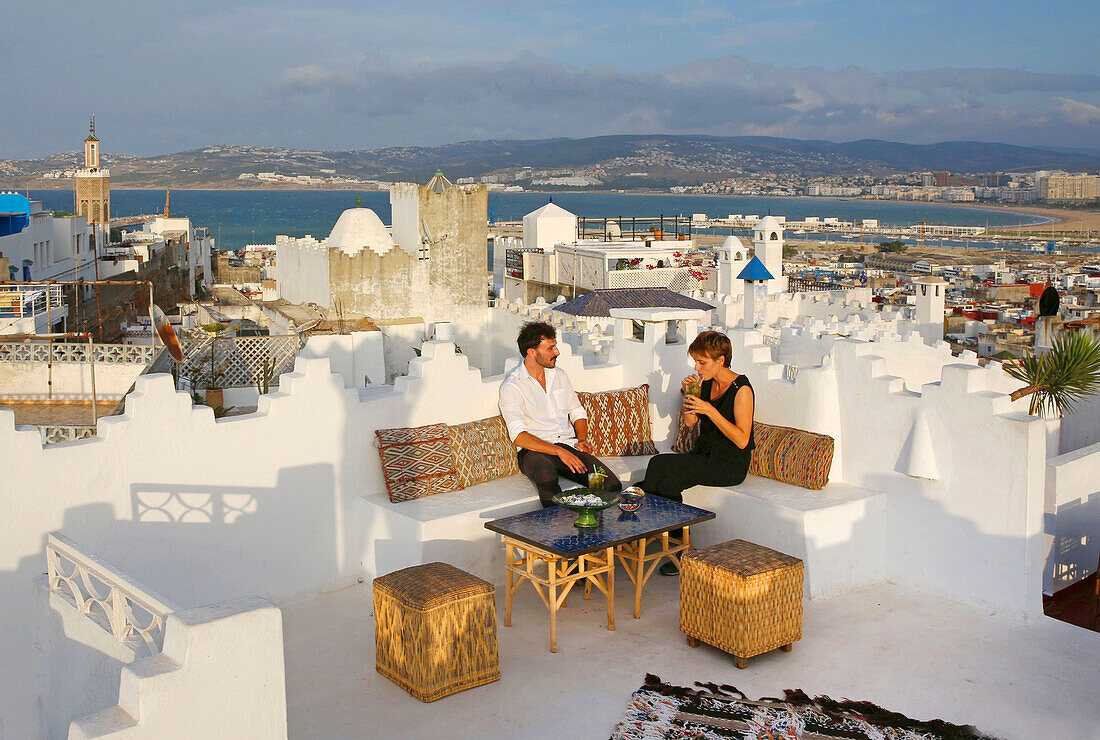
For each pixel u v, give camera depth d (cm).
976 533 734
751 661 649
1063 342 1119
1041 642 676
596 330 2052
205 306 4322
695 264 4722
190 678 382
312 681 622
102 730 362
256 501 745
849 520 769
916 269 14712
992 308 9019
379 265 3366
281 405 751
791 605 651
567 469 817
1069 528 842
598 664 646
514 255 5288
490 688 611
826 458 798
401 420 827
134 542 684
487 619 611
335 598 778
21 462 625
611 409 914
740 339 920
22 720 649
